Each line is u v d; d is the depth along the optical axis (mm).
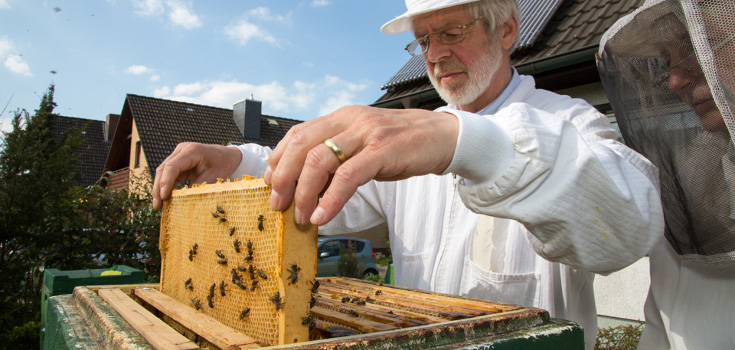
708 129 511
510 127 444
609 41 617
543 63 2146
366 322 438
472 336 400
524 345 405
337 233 979
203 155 719
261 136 10133
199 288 521
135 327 414
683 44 506
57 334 538
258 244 412
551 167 425
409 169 389
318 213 351
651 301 727
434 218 862
